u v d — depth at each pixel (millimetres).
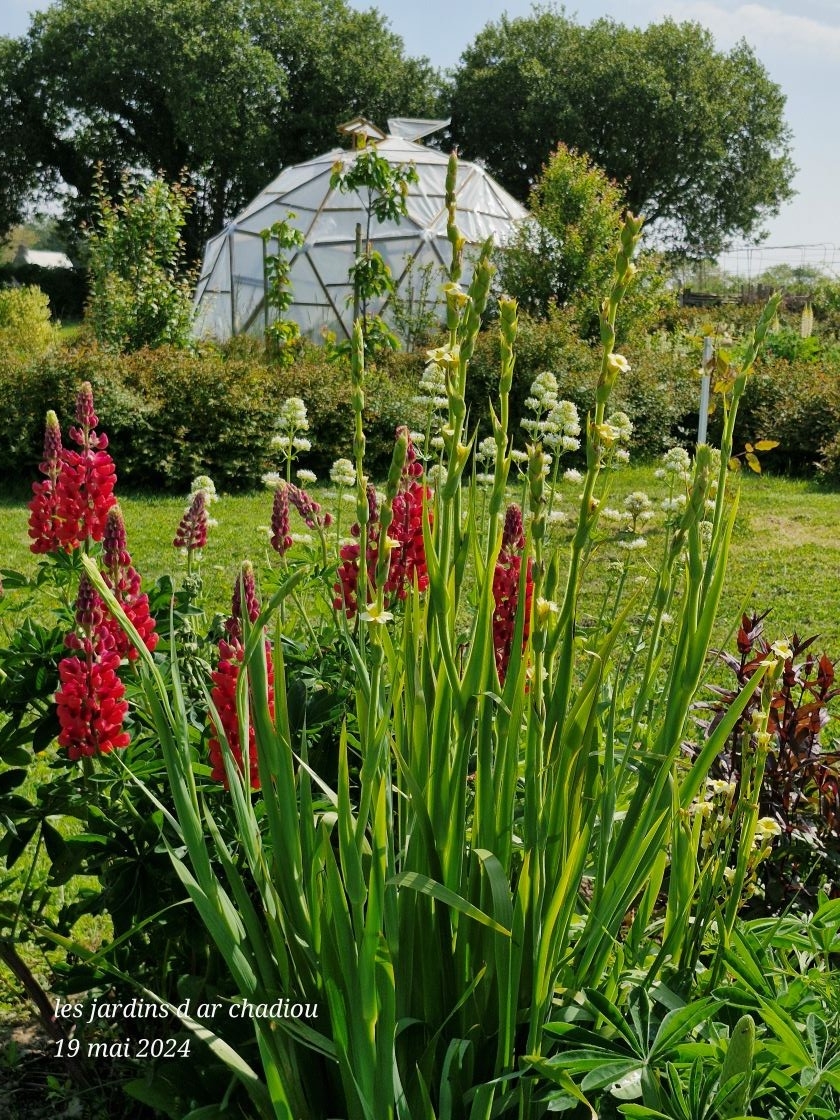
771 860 2645
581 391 11836
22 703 2285
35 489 2689
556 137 40812
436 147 43812
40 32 41938
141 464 10211
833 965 2365
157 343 13625
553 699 1624
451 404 1489
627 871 1653
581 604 5613
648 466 11391
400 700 1702
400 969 1585
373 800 1526
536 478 1475
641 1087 1585
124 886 2010
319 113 42312
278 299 14305
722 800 2258
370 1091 1439
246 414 10531
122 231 14141
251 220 20562
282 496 3248
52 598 3168
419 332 15180
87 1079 2293
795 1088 1613
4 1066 2402
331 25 42625
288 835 1573
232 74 39344
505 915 1485
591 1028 1671
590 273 15820
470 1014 1652
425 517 1626
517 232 17250
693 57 41594
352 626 2570
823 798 2746
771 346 16688
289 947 1635
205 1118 1638
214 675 1928
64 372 10078
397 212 10766
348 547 2559
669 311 20016
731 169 43156
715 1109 1504
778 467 12609
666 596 1864
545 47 42344
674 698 1661
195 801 1626
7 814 2146
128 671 2266
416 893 1579
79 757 2137
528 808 1536
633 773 2402
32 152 42969
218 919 1547
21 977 2227
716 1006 1601
